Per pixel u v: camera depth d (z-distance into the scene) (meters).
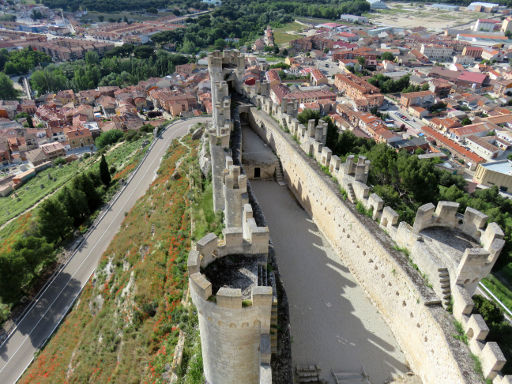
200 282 20.92
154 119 192.88
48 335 63.12
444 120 171.88
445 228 30.97
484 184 130.00
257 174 56.59
